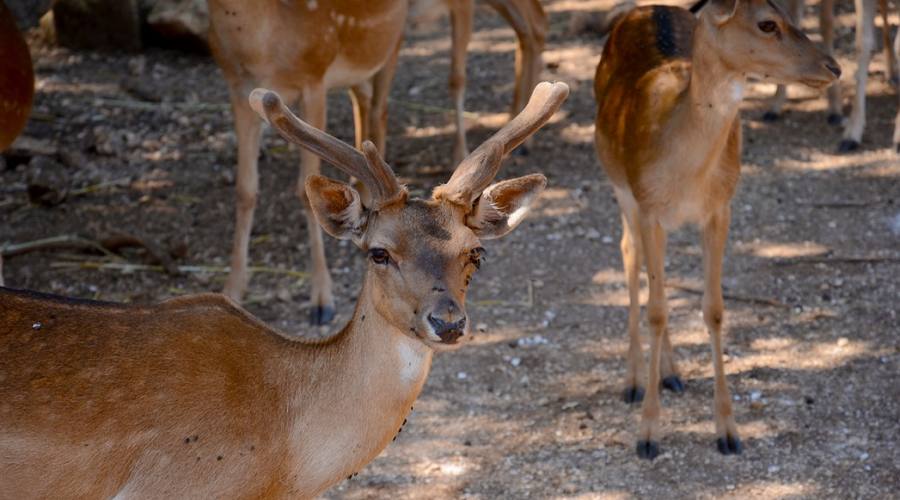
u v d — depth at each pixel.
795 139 15.77
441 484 9.88
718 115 9.75
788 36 9.70
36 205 14.47
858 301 12.41
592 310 12.53
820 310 12.30
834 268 13.02
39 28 19.12
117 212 14.39
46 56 18.70
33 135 16.03
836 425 10.50
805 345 11.73
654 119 10.15
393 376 7.03
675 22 11.75
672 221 10.27
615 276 13.13
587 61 18.19
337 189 6.96
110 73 18.19
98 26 18.81
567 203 14.56
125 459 6.86
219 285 12.98
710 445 10.36
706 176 10.01
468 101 17.45
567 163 15.52
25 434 6.69
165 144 16.09
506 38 19.70
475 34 19.94
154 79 18.00
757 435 10.43
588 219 14.22
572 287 12.95
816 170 14.99
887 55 16.91
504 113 17.02
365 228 7.01
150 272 13.23
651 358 10.22
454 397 11.11
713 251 10.28
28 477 6.75
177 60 18.72
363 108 14.52
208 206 14.61
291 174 15.40
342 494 9.75
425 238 6.71
